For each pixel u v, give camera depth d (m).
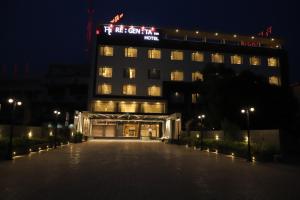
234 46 57.88
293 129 25.03
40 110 59.12
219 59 57.03
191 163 16.88
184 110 53.88
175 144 39.66
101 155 21.17
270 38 59.38
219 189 9.45
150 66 55.28
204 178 11.56
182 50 56.53
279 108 26.80
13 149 19.16
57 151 24.56
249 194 8.78
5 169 13.32
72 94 59.75
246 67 57.41
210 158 20.17
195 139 32.44
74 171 12.96
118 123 56.31
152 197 8.24
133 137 55.62
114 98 53.44
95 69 53.97
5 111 51.62
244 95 27.31
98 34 54.78
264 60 58.34
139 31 55.66
